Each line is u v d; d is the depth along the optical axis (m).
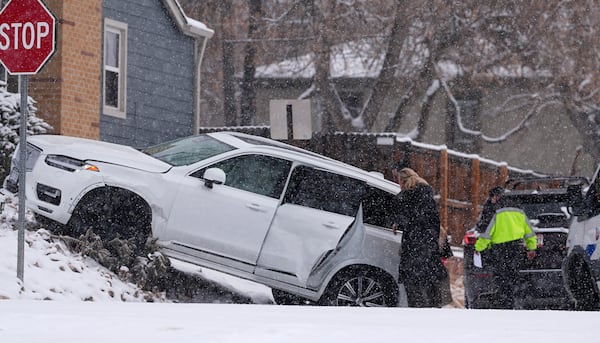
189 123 65.44
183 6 92.56
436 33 88.50
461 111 102.56
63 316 16.61
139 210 35.03
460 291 55.28
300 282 35.53
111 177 34.59
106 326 15.32
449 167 66.00
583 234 31.72
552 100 94.94
